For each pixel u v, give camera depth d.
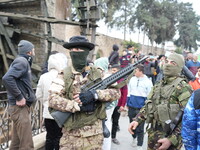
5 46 9.75
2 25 9.30
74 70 2.22
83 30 9.46
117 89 2.38
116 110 4.64
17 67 2.88
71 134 2.16
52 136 3.49
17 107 3.01
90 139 2.16
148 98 2.61
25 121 3.02
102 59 3.74
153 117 2.49
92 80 2.28
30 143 3.06
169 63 2.40
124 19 36.94
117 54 7.87
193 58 7.83
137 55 9.53
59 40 8.96
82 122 2.15
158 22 40.28
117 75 2.34
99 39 24.83
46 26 9.62
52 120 3.42
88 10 9.14
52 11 10.00
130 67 2.42
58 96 2.11
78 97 2.08
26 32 9.29
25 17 8.99
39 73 9.49
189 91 2.29
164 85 2.50
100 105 2.23
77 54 2.17
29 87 3.10
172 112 2.29
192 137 1.65
